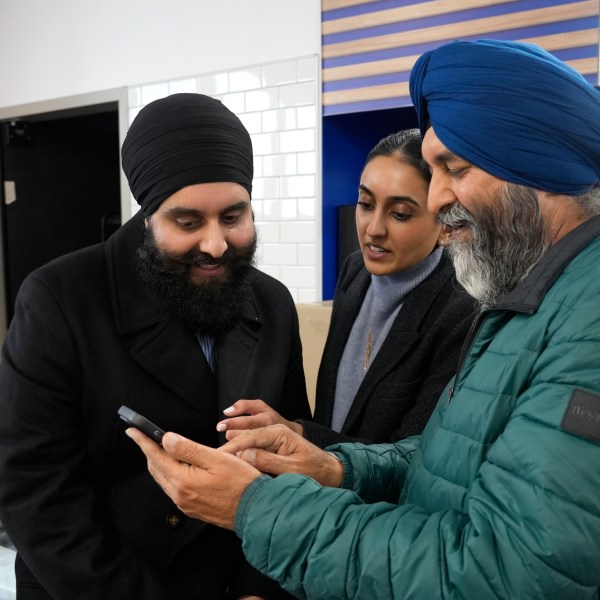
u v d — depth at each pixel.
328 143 3.20
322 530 0.84
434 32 2.78
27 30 4.21
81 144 4.88
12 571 1.66
